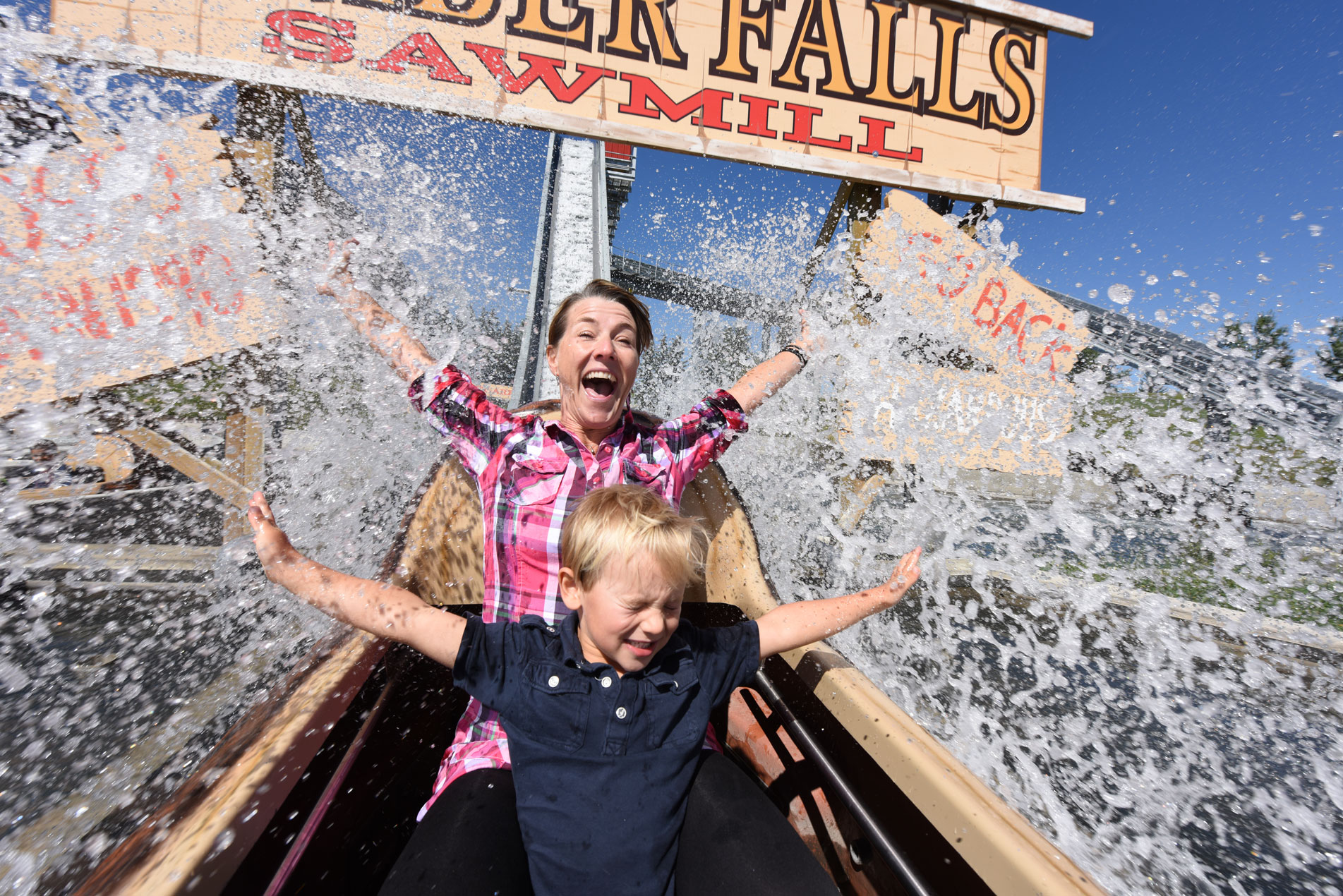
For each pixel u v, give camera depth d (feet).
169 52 9.78
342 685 3.92
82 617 10.59
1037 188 13.67
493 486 4.98
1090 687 9.30
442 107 10.84
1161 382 11.68
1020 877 3.01
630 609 3.52
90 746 7.40
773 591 5.76
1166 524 11.87
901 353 13.06
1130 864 6.11
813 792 4.99
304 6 10.38
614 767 3.55
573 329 5.29
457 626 3.84
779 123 12.36
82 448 9.98
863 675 4.75
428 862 3.13
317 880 3.39
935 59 13.12
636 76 11.64
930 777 3.65
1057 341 12.97
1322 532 10.71
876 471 13.01
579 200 85.20
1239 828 6.66
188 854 2.66
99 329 9.31
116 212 9.32
